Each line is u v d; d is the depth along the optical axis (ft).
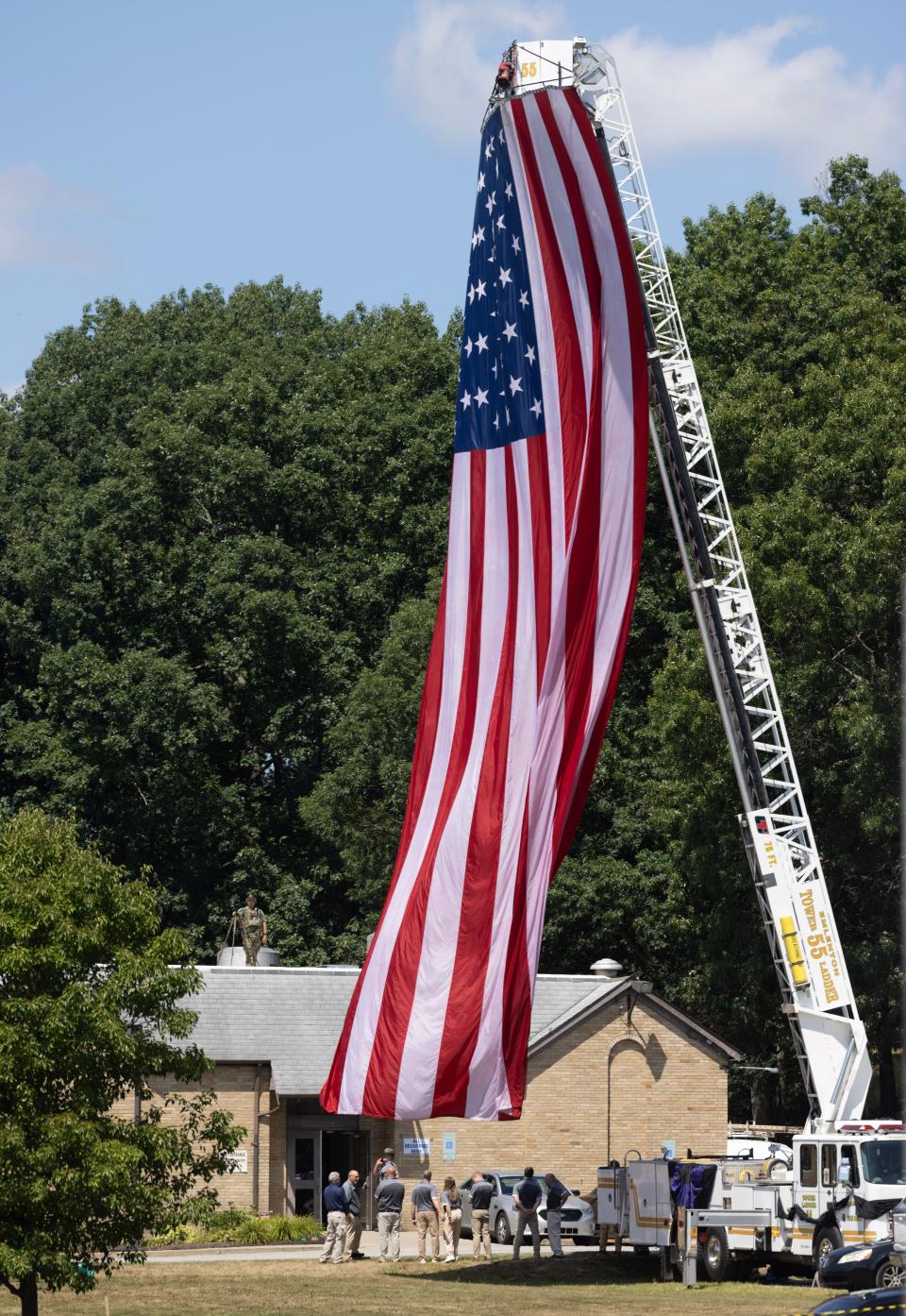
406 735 220.64
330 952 237.86
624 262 118.52
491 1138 166.09
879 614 167.43
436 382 262.06
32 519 269.85
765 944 181.37
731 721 118.11
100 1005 79.15
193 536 255.09
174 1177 83.35
